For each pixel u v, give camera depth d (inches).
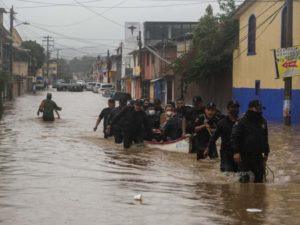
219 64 1350.9
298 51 849.5
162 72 1950.1
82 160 500.1
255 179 390.9
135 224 263.6
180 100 604.7
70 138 719.1
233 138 383.2
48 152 557.3
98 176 407.2
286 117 880.3
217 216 282.8
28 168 438.9
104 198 321.7
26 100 2111.2
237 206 308.0
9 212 283.0
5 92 2055.9
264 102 1077.8
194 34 1454.2
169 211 291.7
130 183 378.9
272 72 1042.7
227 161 414.6
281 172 450.6
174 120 599.5
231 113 412.2
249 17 1159.6
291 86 883.4
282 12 999.0
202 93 1551.4
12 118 1101.1
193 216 281.4
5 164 461.7
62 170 432.8
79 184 368.2
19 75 2891.2
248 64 1167.6
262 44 1092.5
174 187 367.6
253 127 382.6
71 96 2746.1
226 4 1417.3
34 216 275.7
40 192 336.5
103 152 569.0
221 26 1376.7
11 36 2326.5
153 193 342.0
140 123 611.8
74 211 287.7
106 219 272.2
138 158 525.7
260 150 383.9
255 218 280.2
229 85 1350.9
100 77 5408.5
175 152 566.6
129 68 3189.0
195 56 1418.6
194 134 534.6
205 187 369.7
